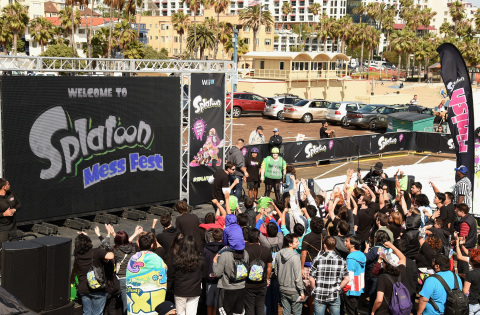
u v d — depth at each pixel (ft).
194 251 25.00
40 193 42.37
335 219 30.12
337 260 25.48
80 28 361.71
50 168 42.78
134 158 48.29
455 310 23.99
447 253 31.32
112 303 26.08
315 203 35.37
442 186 65.05
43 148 42.24
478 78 303.07
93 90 44.86
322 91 168.04
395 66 535.19
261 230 31.22
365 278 27.99
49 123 42.45
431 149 88.69
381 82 334.03
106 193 46.68
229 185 46.16
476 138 48.75
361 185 41.24
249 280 25.93
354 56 571.28
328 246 25.53
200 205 54.03
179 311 25.32
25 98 40.93
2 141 40.11
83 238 25.23
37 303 24.72
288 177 45.96
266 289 26.84
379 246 26.37
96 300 25.17
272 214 34.81
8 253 24.07
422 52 368.48
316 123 119.65
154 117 49.29
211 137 53.62
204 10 394.93
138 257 23.91
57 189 43.37
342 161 81.41
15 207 34.04
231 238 25.30
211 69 52.95
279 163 51.11
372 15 607.37
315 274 25.59
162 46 448.65
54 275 25.02
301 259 27.99
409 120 91.97
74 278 26.68
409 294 24.31
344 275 25.61
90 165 45.27
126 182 48.01
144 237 24.29
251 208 33.50
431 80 352.69
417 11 488.44
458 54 44.60
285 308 26.91
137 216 47.47
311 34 640.99
